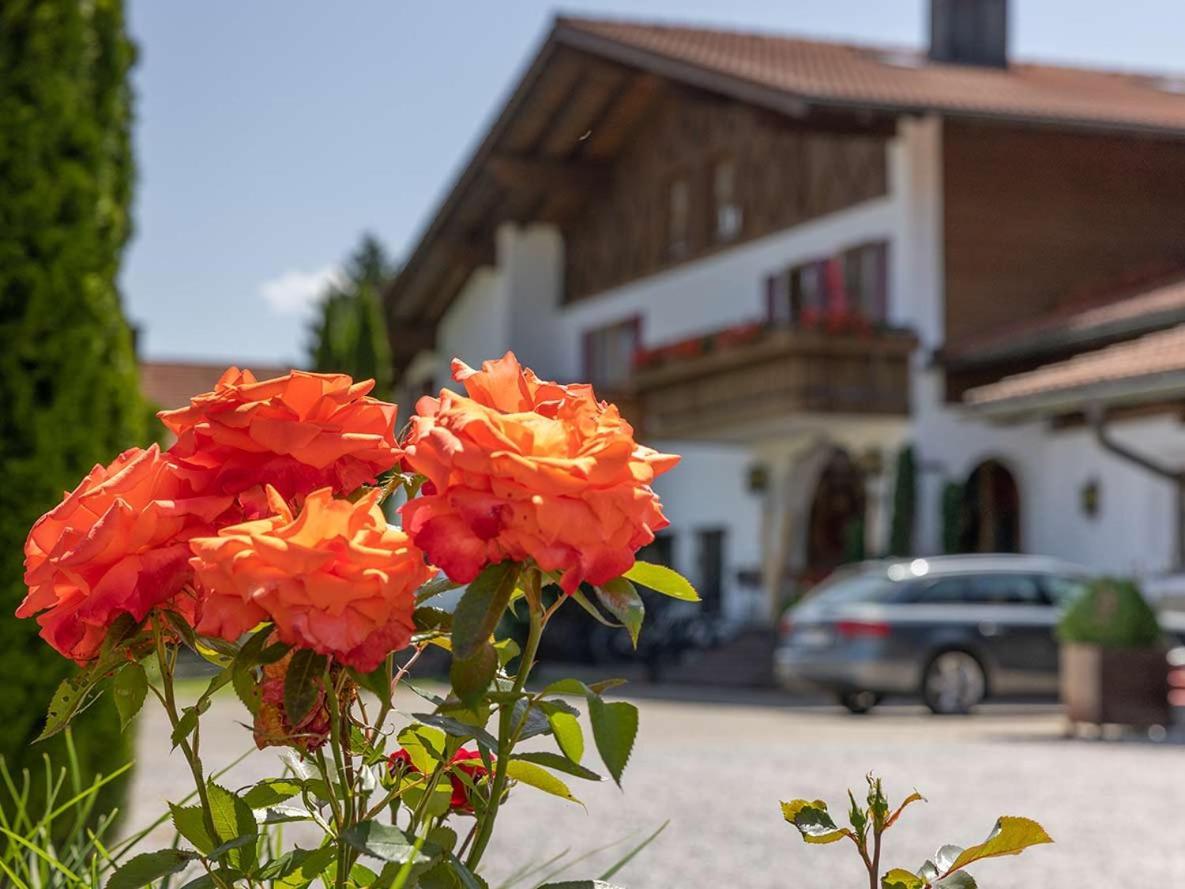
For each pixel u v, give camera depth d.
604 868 6.64
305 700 1.76
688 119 29.36
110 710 5.09
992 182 23.73
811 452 25.31
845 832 2.07
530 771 2.06
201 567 1.70
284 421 1.88
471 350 35.16
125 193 5.60
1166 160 24.44
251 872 1.99
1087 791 9.48
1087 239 24.02
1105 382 18.33
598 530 1.72
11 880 2.76
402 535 1.75
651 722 15.45
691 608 24.80
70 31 5.27
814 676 17.59
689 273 29.14
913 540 23.14
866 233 24.45
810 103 22.28
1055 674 17.64
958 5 28.31
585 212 32.75
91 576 1.82
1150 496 21.33
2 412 4.98
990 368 23.16
